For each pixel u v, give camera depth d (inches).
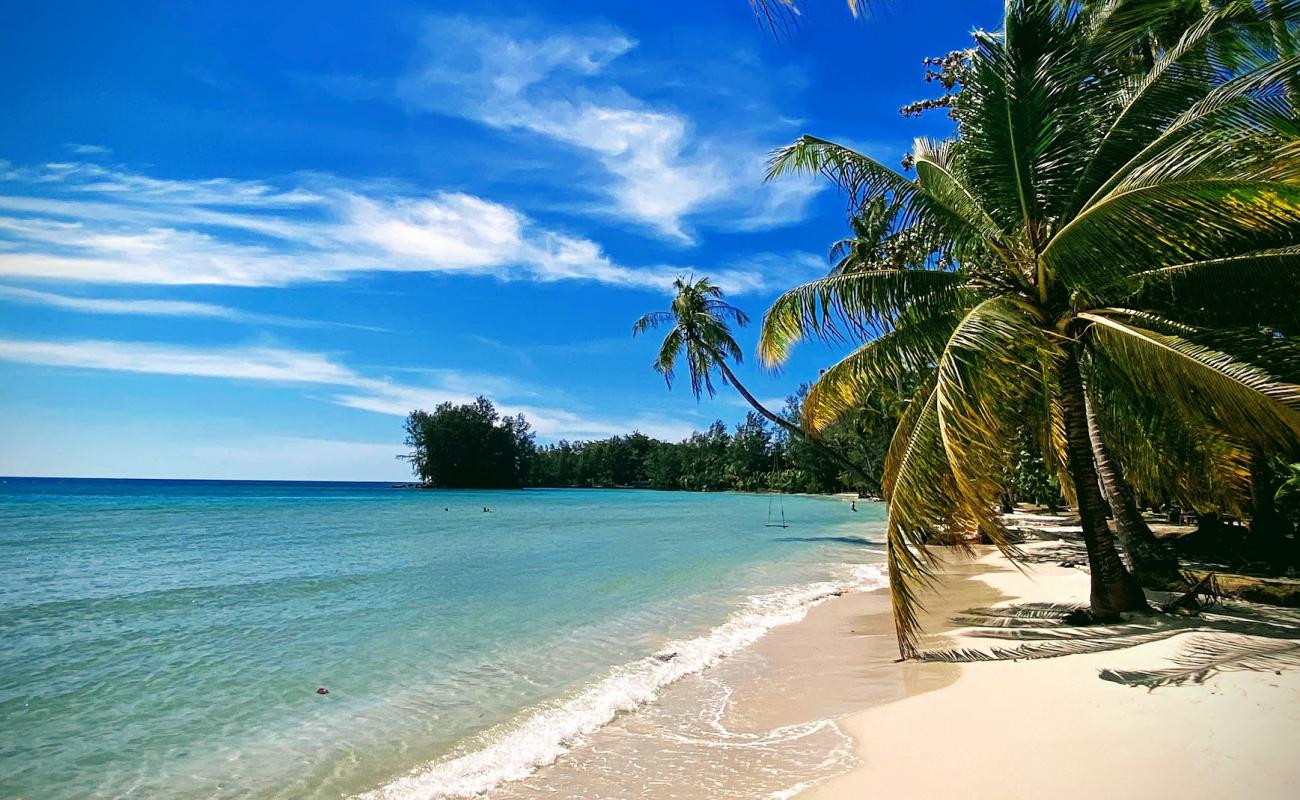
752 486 4008.4
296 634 408.8
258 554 835.4
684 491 4453.7
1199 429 335.9
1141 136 328.5
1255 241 304.7
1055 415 433.1
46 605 505.4
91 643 390.9
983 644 328.2
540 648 371.6
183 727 261.1
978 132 347.3
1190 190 250.2
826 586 580.1
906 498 276.1
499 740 242.4
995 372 250.5
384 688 305.4
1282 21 323.6
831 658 333.7
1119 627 325.7
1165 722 198.8
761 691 285.6
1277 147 250.7
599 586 579.5
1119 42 333.7
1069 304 330.6
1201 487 385.7
